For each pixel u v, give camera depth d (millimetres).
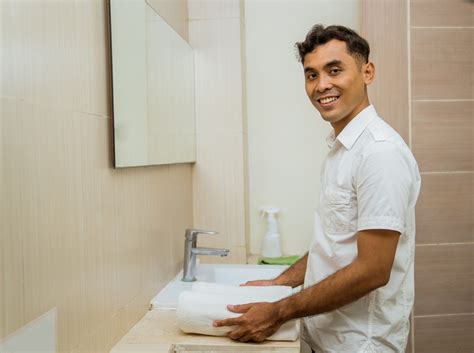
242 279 1713
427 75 2029
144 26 1313
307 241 2191
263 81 2180
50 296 770
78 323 878
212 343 1067
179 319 1102
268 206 2193
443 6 2012
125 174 1172
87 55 954
